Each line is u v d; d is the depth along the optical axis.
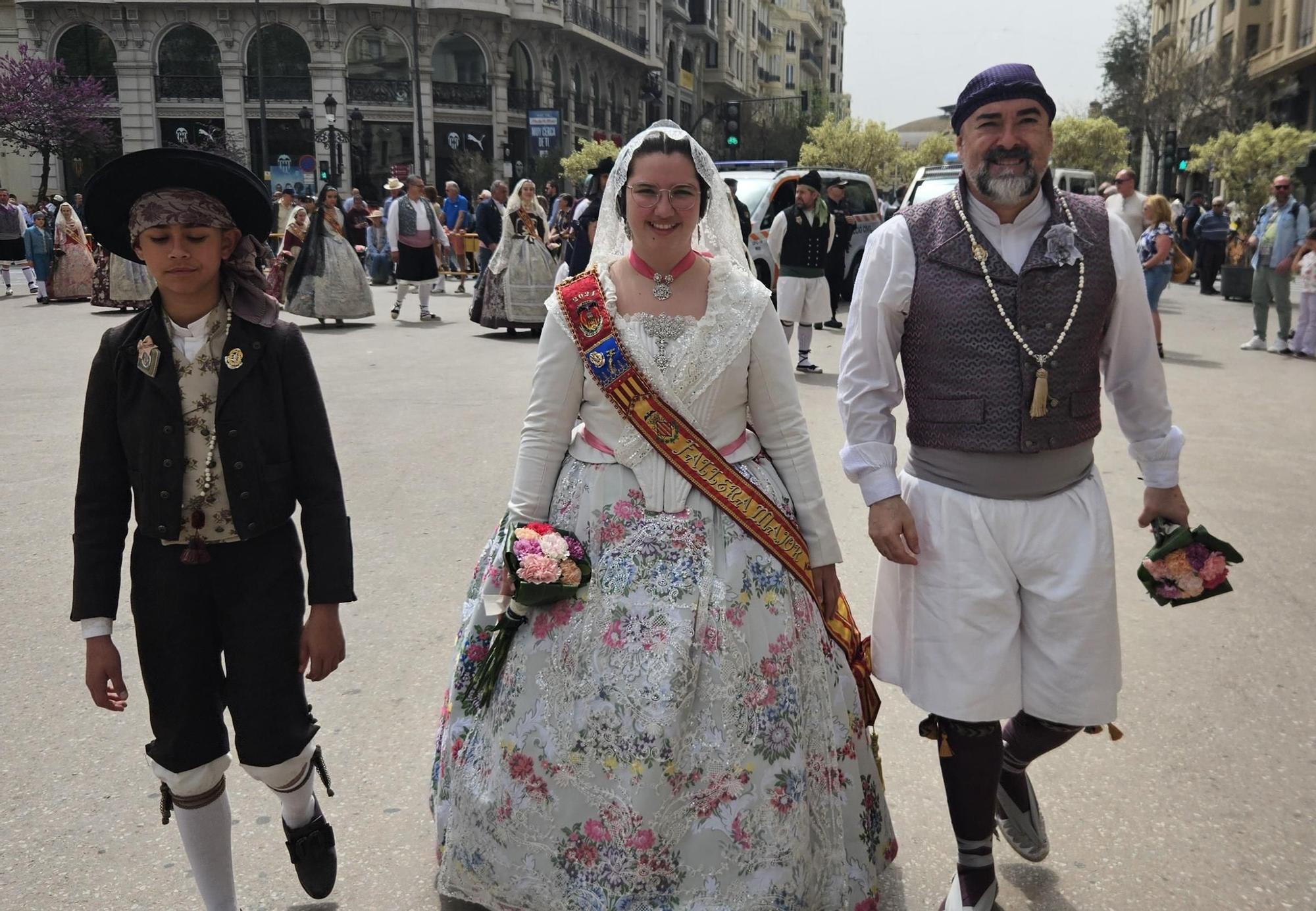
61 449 7.24
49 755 3.40
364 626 4.38
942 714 2.46
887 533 2.48
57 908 2.68
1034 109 2.36
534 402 2.57
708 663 2.38
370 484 6.42
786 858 2.34
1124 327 2.51
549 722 2.39
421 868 2.84
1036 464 2.44
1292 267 12.30
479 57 45.78
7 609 4.53
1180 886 2.79
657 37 60.12
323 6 43.50
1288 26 37.34
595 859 2.32
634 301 2.53
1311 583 4.96
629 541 2.46
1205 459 7.30
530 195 13.06
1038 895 2.75
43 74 41.47
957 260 2.44
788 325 10.75
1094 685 2.46
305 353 2.43
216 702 2.45
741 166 17.67
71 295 17.81
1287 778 3.30
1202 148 29.80
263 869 2.84
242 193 2.31
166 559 2.36
